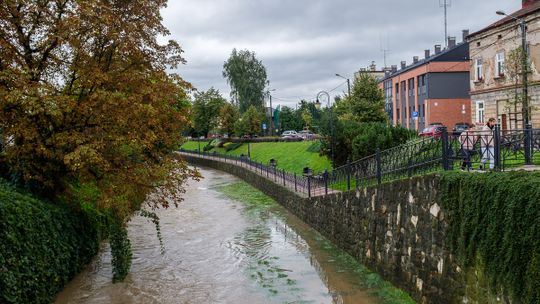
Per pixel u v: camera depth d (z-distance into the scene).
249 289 13.11
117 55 15.44
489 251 7.84
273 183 30.55
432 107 52.38
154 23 15.37
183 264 15.98
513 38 30.97
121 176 14.59
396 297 11.45
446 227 9.61
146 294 12.98
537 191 6.79
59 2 14.20
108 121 14.03
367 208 14.45
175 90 15.18
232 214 25.91
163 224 23.50
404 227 11.78
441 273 9.81
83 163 13.05
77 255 14.24
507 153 11.70
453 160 11.34
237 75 81.81
